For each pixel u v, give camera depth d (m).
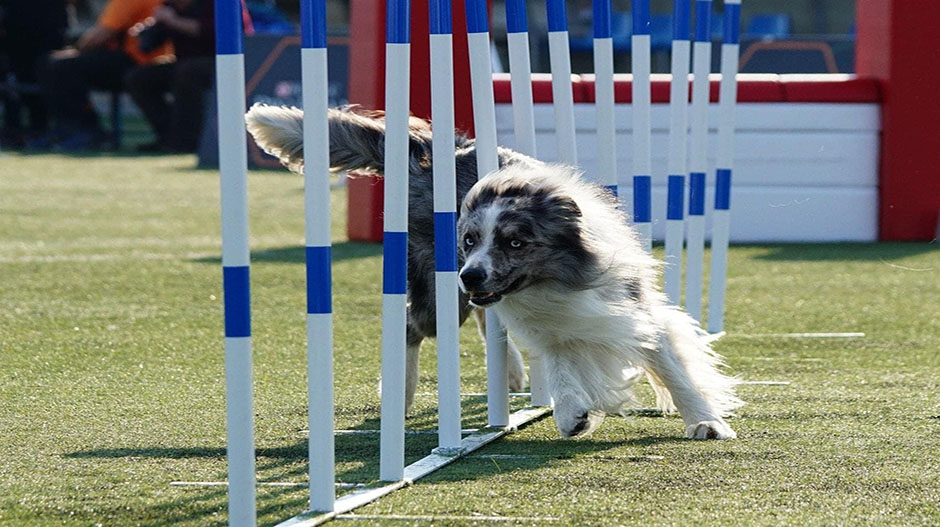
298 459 7.21
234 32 5.10
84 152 34.81
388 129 6.37
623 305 7.89
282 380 9.66
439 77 7.07
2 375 9.81
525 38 8.49
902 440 7.50
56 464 7.04
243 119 5.17
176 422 8.16
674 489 6.35
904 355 10.63
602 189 8.48
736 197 18.83
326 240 5.74
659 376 8.05
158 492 6.39
